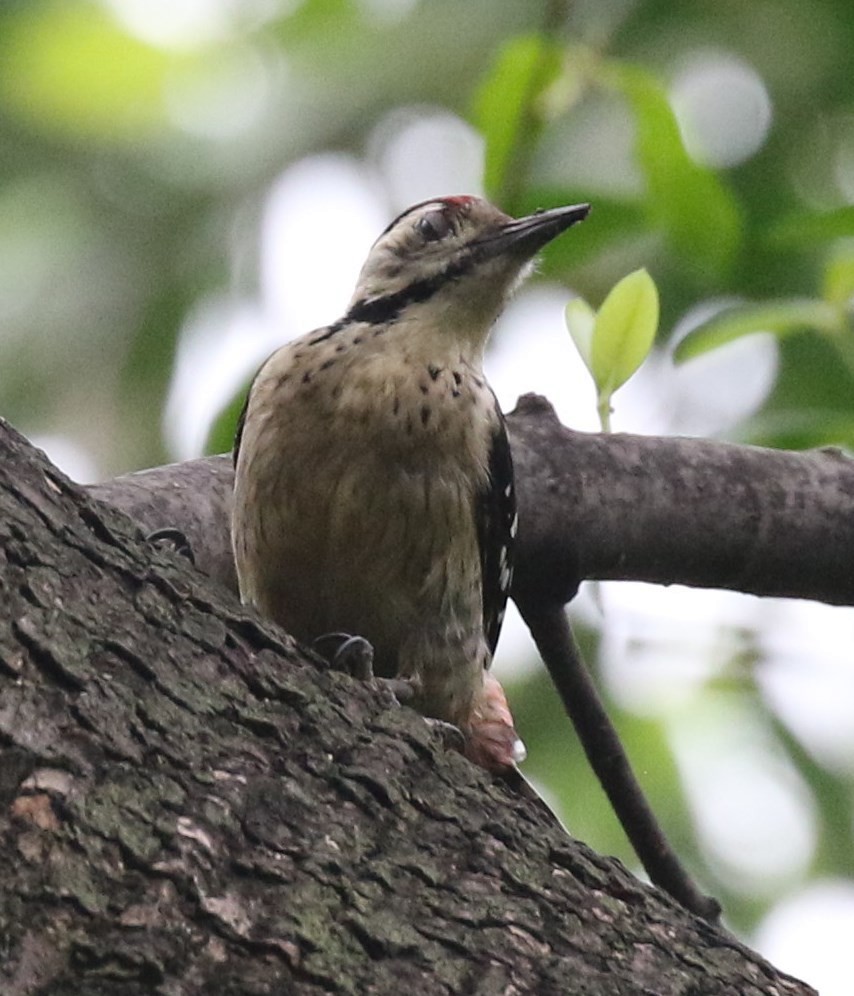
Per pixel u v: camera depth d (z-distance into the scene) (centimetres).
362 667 839
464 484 923
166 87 1423
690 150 1069
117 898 539
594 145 1274
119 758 566
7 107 1429
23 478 615
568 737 1372
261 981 548
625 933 623
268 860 574
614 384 923
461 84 1398
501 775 945
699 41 1322
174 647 611
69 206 1435
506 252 983
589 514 971
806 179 1304
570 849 642
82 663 580
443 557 923
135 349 1425
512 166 997
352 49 1422
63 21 1402
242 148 1419
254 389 943
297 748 614
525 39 968
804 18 1320
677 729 1377
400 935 579
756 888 1350
